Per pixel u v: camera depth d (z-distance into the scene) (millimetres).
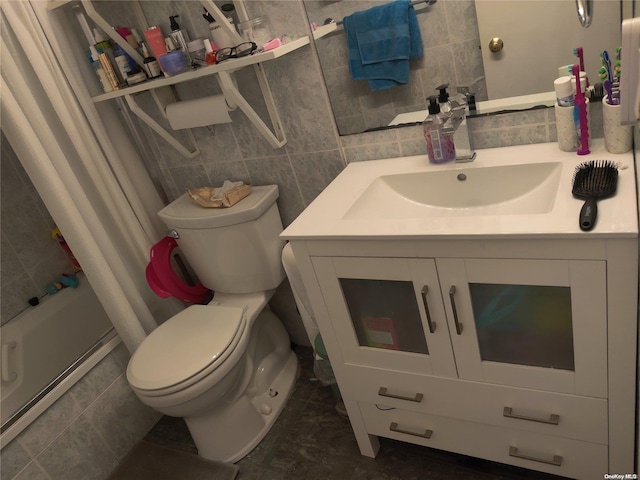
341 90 1470
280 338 2012
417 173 1347
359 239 1120
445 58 1300
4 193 2281
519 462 1300
